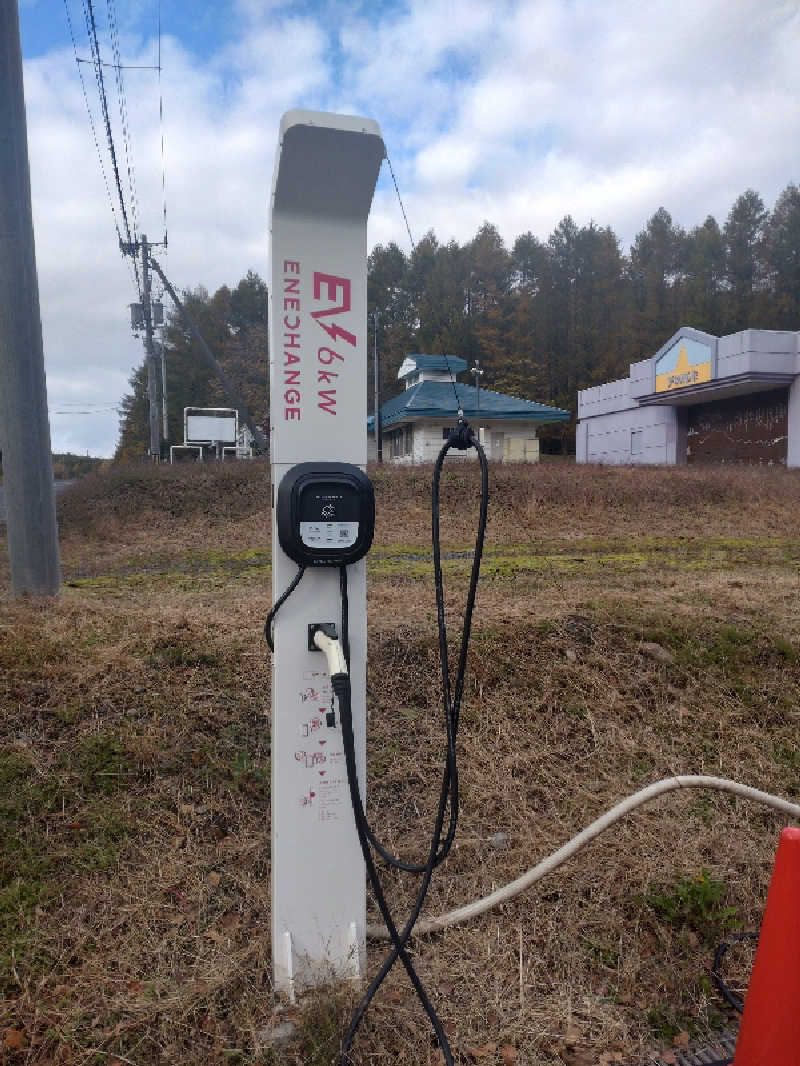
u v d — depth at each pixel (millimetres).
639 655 4816
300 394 2197
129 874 2920
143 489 13602
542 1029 2363
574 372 52875
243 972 2488
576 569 8070
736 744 4211
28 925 2654
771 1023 2033
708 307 52156
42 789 3256
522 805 3609
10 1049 2203
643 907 2951
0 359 6035
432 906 2947
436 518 2209
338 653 2109
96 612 5395
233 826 3252
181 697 3955
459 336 49406
